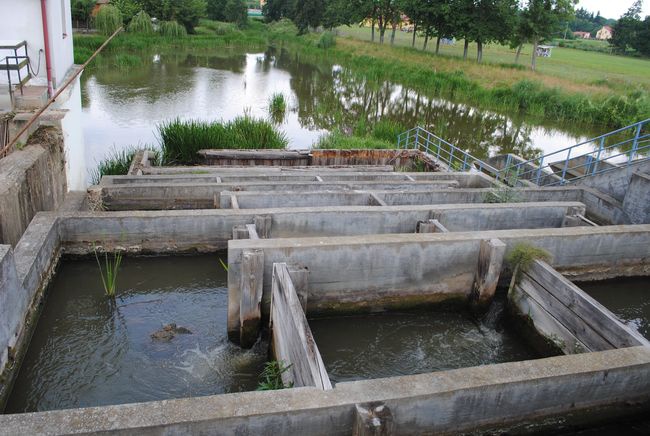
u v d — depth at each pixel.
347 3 57.19
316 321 7.81
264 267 7.15
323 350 7.33
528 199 11.62
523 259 7.91
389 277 7.84
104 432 3.89
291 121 25.14
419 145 19.39
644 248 9.12
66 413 4.02
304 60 49.16
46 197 9.05
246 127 17.16
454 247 7.95
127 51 42.91
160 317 7.68
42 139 9.38
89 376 6.39
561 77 37.19
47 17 10.52
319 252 7.30
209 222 8.92
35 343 6.91
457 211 9.35
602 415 5.48
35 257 7.20
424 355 7.42
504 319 8.38
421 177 13.27
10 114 9.06
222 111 25.72
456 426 4.88
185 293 8.32
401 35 76.50
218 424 4.10
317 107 28.19
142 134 20.61
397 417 4.58
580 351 6.85
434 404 4.66
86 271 8.59
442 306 8.36
